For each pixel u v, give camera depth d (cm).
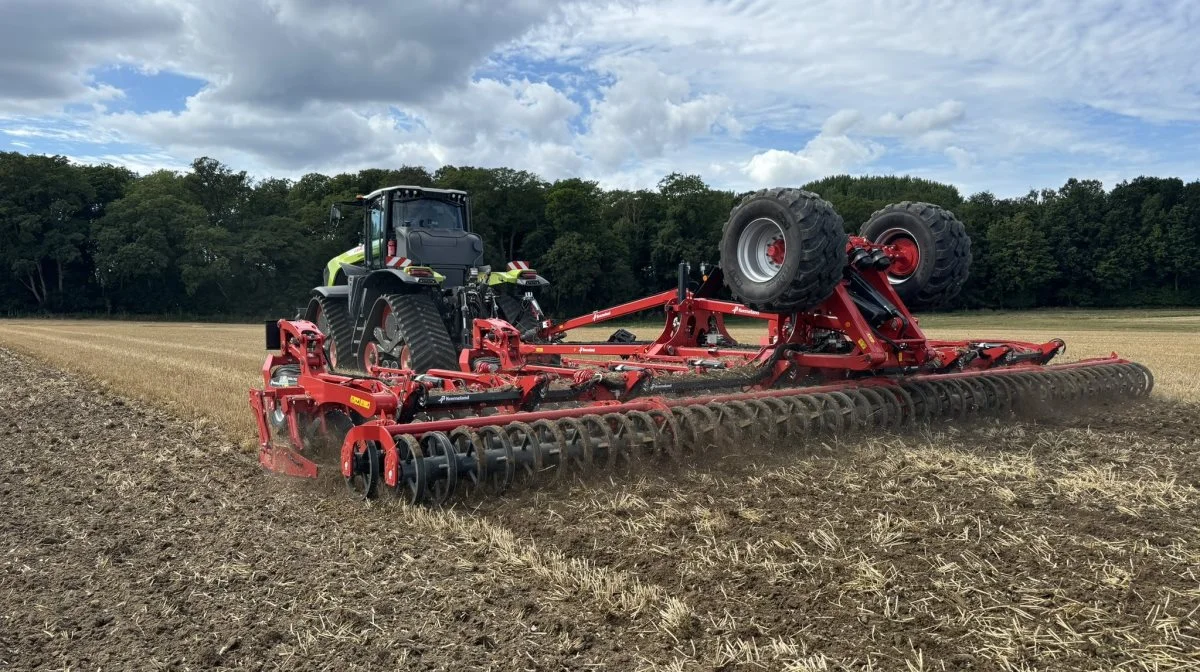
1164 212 6975
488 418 529
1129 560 377
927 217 766
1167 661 287
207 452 699
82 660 319
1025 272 6819
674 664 297
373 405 524
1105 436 664
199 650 324
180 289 5544
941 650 302
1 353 1797
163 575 404
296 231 5603
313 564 413
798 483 512
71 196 5356
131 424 847
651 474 540
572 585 374
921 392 688
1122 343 2383
